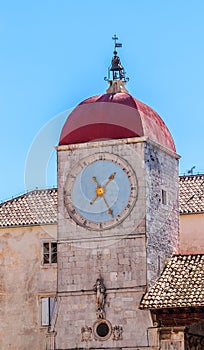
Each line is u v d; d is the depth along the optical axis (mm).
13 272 74312
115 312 64250
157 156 66688
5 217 75188
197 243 72625
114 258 64812
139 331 63656
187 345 63781
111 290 64562
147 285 63969
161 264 66062
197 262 66438
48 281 73562
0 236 74875
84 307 64938
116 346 63938
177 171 69812
